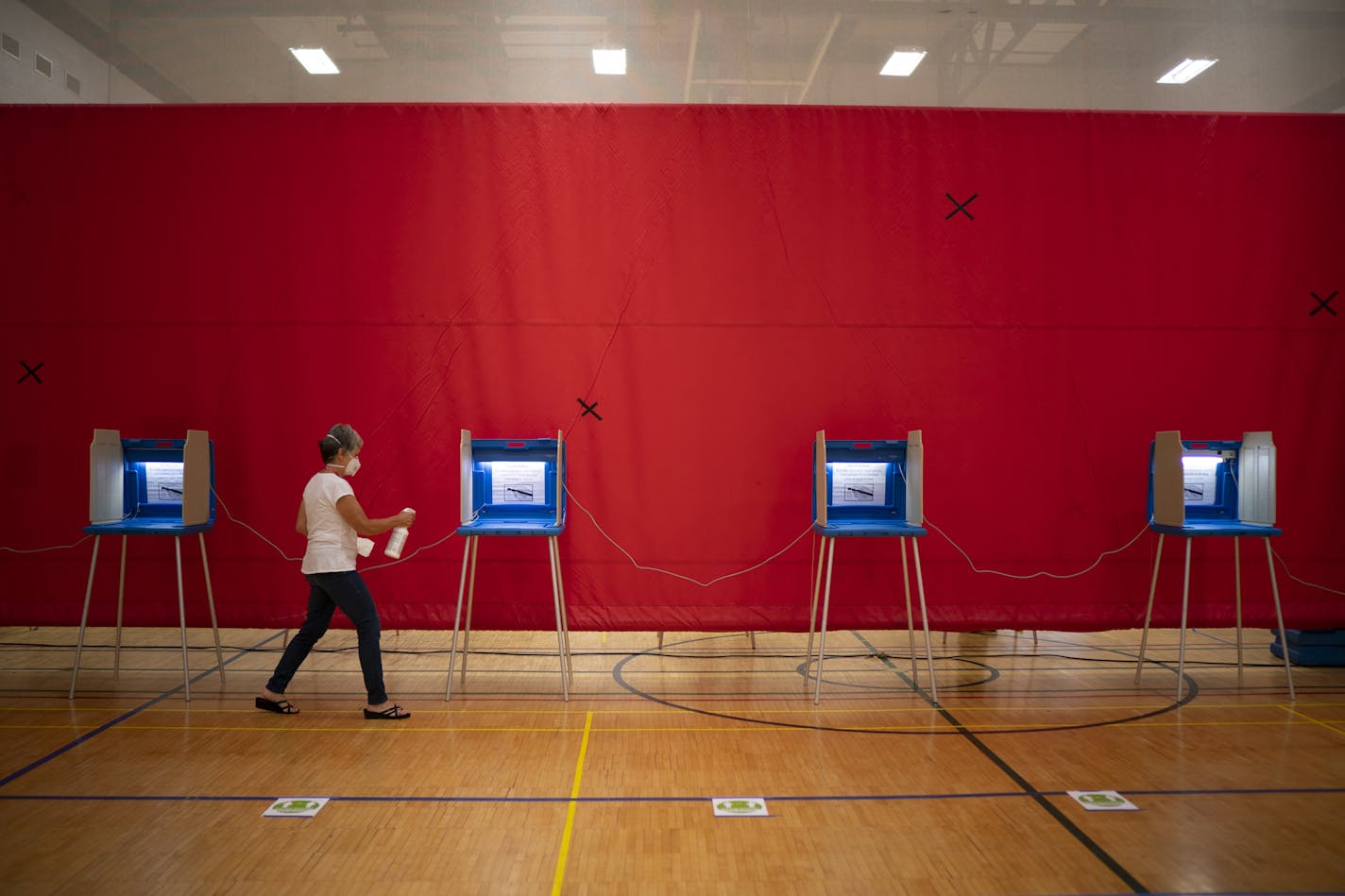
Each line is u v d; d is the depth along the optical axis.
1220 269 5.12
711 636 5.98
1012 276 5.11
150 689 4.55
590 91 7.94
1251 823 2.94
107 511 4.61
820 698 4.45
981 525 5.06
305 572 4.07
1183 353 5.11
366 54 7.91
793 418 5.05
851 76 7.96
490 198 5.05
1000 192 5.12
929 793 3.19
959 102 8.04
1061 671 5.04
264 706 4.17
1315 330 5.13
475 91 7.96
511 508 4.85
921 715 4.17
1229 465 4.91
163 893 2.43
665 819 2.96
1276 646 5.37
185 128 5.04
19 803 3.07
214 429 4.99
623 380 5.03
